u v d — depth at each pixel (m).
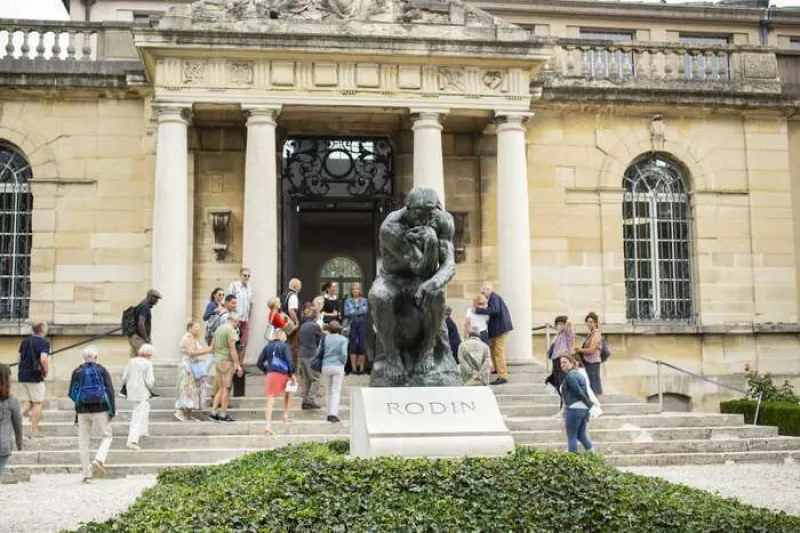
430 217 10.05
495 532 7.75
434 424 9.32
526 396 19.19
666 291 25.78
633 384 24.77
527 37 21.69
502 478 8.47
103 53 24.03
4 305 23.64
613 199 25.28
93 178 23.61
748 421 21.69
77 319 23.28
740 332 25.38
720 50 26.11
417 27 21.64
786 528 7.91
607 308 24.95
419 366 10.13
